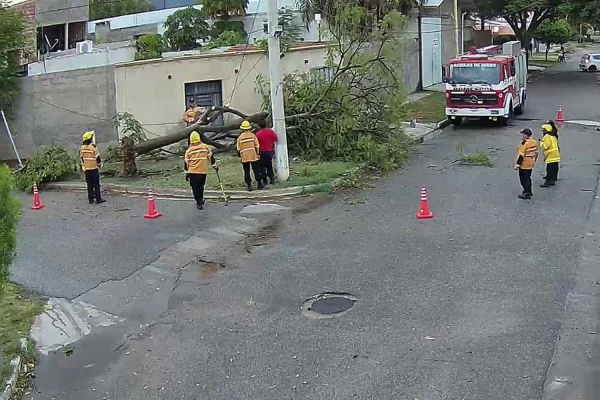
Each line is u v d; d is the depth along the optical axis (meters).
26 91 23.62
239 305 10.11
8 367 8.14
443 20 44.44
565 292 10.01
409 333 8.84
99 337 9.23
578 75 49.88
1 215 7.45
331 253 12.26
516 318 9.15
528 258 11.54
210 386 7.77
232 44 36.44
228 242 13.25
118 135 23.94
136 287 11.08
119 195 17.91
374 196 16.48
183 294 10.68
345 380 7.71
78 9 36.88
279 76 17.45
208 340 8.98
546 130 16.78
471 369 7.80
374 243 12.71
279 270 11.51
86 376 8.16
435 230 13.36
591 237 12.62
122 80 23.78
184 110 24.77
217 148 22.17
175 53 31.31
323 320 9.41
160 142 20.12
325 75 21.94
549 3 46.00
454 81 27.70
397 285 10.55
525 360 7.97
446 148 22.97
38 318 9.92
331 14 20.55
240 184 17.66
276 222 14.50
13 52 23.62
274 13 17.12
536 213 14.38
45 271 11.98
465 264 11.34
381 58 20.02
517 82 29.84
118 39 47.44
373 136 20.34
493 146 23.11
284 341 8.81
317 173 18.20
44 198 18.31
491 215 14.33
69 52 33.91
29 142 23.89
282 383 7.73
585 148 22.09
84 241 13.79
